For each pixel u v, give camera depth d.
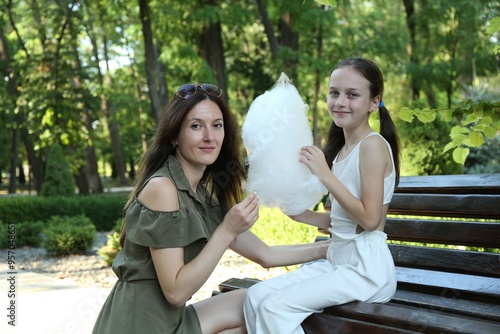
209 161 2.73
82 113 20.33
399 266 3.43
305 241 7.84
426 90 17.53
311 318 2.71
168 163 2.73
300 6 15.59
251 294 2.84
